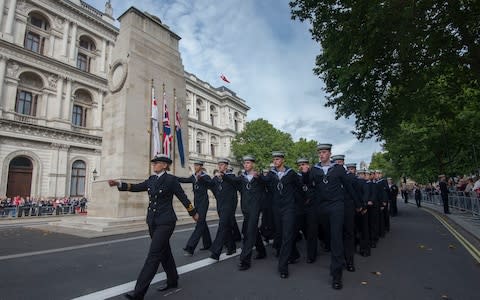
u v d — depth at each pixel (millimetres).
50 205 26531
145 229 11727
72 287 4820
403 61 10320
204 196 7578
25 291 4633
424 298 4293
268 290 4625
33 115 29734
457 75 11422
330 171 5547
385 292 4539
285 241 5445
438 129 22234
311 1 10984
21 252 7516
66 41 32562
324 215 5391
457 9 8352
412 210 20672
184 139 16656
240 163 54688
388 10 8078
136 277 5355
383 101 13570
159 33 16016
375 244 8117
